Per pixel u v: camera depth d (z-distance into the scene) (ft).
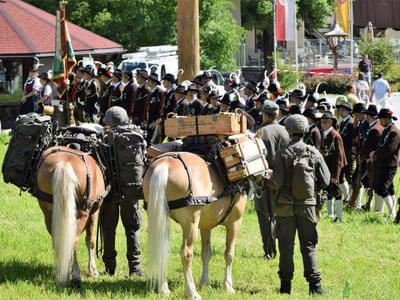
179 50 97.66
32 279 44.32
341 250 58.34
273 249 53.88
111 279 46.16
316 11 247.09
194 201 39.50
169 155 41.32
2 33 134.62
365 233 64.39
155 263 38.45
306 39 257.96
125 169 45.34
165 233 38.45
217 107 73.15
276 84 77.71
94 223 45.42
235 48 188.55
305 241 43.52
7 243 53.42
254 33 267.39
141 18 177.47
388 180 69.97
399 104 168.96
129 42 181.98
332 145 66.23
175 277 47.67
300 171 42.04
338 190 67.56
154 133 81.56
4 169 45.47
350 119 73.72
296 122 42.98
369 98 143.43
